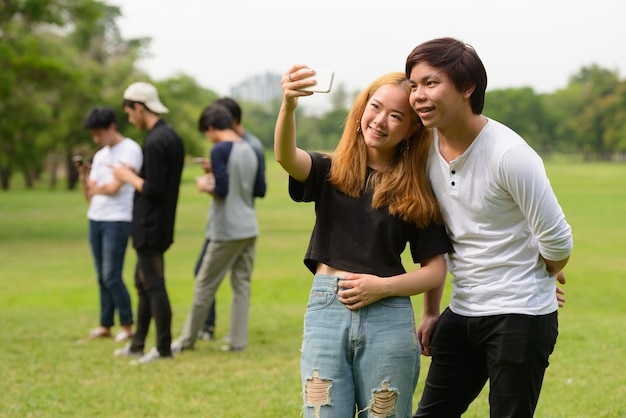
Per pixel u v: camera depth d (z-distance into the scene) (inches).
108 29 2741.1
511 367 116.2
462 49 112.0
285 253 642.8
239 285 247.1
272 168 2876.5
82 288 457.7
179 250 673.0
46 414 177.3
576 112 5128.0
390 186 116.0
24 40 964.6
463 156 115.0
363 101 118.3
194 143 2418.8
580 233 775.1
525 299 115.6
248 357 236.4
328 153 122.9
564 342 252.5
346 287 114.0
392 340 113.9
